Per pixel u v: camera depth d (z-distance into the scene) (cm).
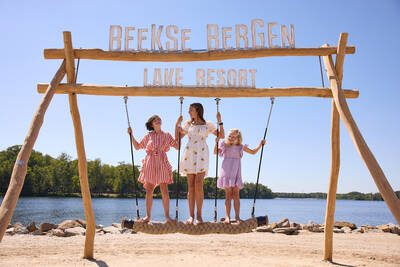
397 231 1225
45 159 10956
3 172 8500
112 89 632
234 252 809
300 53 631
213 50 633
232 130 662
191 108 634
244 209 6850
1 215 404
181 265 649
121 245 888
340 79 632
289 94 631
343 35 619
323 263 680
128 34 646
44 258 692
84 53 639
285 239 1038
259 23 641
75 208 4934
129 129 633
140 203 7694
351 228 1302
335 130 660
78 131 652
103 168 10344
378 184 448
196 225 574
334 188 677
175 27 645
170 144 634
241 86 634
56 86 607
